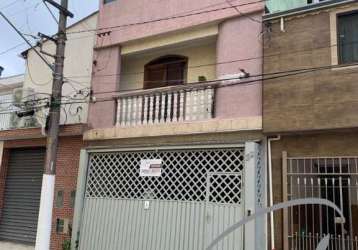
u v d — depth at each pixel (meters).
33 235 14.88
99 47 14.18
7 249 15.09
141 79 14.27
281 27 10.50
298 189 9.80
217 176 10.84
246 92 10.90
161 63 14.04
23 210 15.48
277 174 10.15
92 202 12.86
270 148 10.36
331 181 9.47
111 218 12.34
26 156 16.08
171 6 12.84
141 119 12.68
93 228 12.60
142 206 11.86
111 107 13.43
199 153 11.30
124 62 14.72
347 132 9.47
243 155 10.57
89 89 14.05
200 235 10.68
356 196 9.13
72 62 14.78
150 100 12.61
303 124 9.75
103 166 13.06
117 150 12.72
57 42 11.29
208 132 11.20
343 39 9.88
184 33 12.62
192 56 13.39
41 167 15.48
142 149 12.20
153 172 11.89
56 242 13.56
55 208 13.93
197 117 11.61
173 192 11.47
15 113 15.85
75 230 12.80
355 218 9.08
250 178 10.08
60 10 11.36
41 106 14.37
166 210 11.40
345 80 9.47
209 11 11.95
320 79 9.76
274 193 10.09
